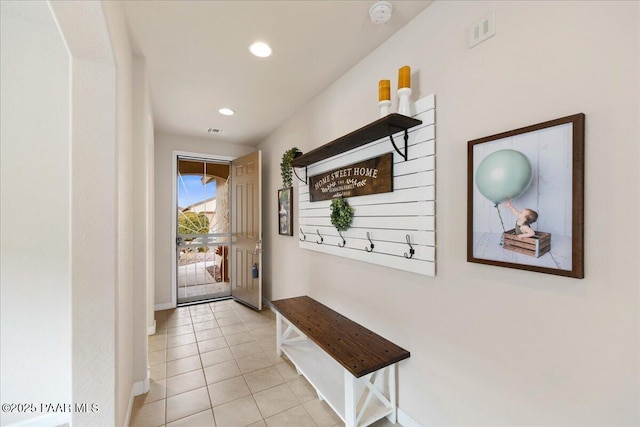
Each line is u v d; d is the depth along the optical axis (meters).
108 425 1.20
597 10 0.87
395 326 1.65
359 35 1.68
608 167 0.85
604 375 0.86
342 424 1.62
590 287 0.89
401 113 1.46
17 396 1.59
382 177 1.70
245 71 2.09
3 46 1.58
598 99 0.87
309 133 2.65
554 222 0.95
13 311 1.59
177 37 1.68
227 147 4.09
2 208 1.58
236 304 3.83
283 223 3.15
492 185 1.12
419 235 1.47
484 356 1.18
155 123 3.24
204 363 2.27
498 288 1.13
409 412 1.55
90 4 0.92
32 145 1.63
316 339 1.72
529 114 1.03
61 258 1.68
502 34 1.12
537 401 1.02
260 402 1.80
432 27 1.42
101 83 1.21
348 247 2.05
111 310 1.21
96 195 1.20
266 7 1.44
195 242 3.98
